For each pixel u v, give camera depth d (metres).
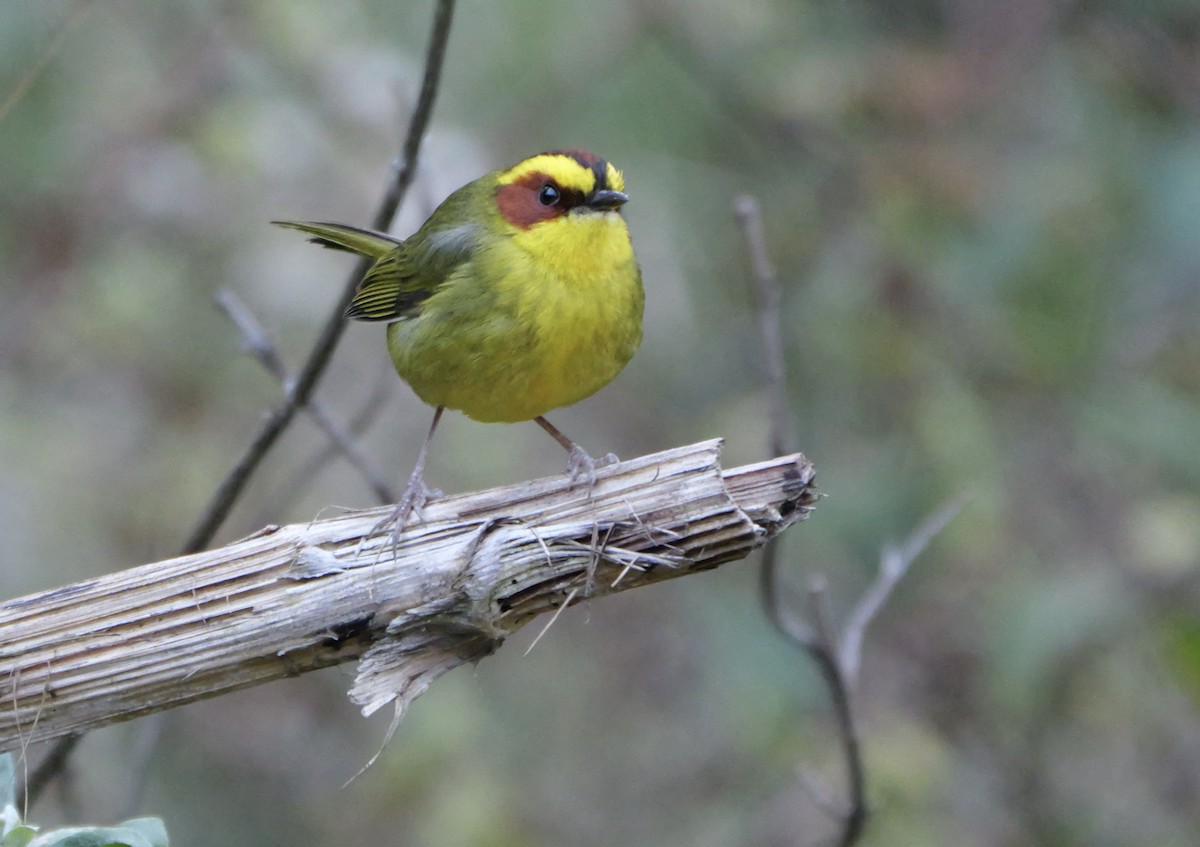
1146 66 13.25
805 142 14.14
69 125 13.08
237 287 13.23
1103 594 11.41
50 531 12.54
